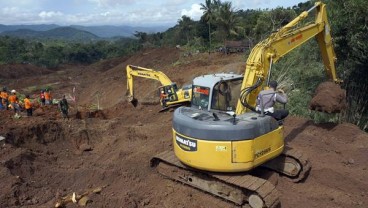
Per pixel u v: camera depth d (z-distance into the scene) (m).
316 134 12.77
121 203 8.38
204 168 8.20
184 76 29.59
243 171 8.02
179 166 9.12
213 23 56.31
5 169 9.44
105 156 11.94
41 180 9.79
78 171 10.30
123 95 28.55
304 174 9.25
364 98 16.88
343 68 16.38
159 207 8.46
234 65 26.19
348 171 10.08
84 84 42.19
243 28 53.00
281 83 16.27
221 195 8.48
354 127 13.02
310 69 16.33
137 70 18.50
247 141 7.81
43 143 12.73
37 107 19.81
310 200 8.63
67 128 13.66
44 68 60.34
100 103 30.47
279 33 10.08
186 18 82.81
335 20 15.48
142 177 9.90
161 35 105.31
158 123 15.24
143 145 12.35
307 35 11.09
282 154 9.41
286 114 8.89
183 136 8.49
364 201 8.62
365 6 14.58
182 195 8.86
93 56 91.19
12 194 8.46
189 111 9.20
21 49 81.62
